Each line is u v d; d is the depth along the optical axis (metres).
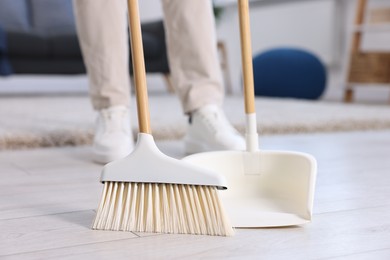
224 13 5.02
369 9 3.54
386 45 3.72
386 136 1.90
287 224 0.80
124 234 0.79
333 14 3.96
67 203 0.98
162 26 3.76
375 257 0.68
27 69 3.48
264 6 4.52
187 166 0.77
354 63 3.61
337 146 1.66
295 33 4.23
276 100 3.29
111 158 1.36
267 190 0.91
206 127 1.39
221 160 0.91
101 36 1.37
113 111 1.41
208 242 0.75
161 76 4.82
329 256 0.69
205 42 1.37
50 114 2.41
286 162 0.89
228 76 4.61
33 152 1.59
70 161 1.42
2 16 3.79
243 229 0.80
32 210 0.93
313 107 2.74
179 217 0.79
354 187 1.08
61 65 3.54
